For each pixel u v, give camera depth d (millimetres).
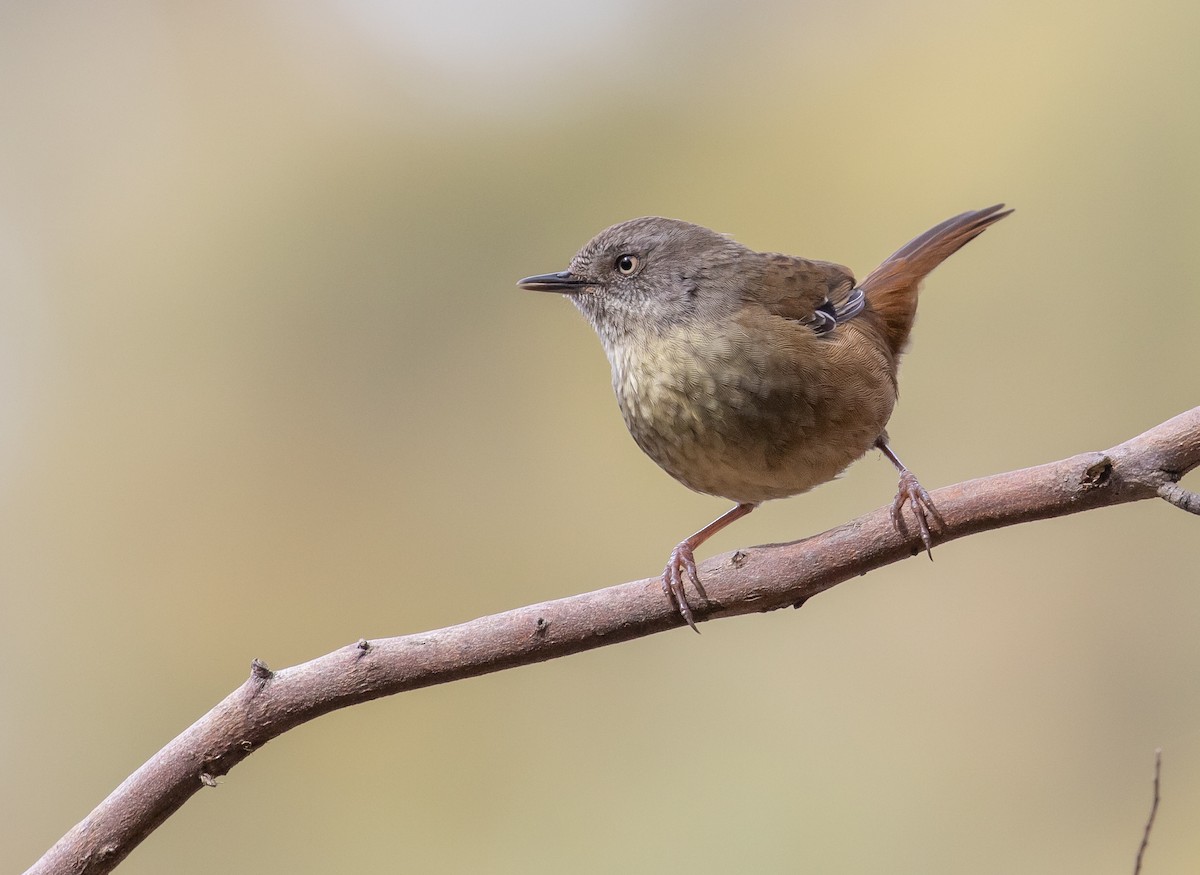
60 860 6117
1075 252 12164
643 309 8453
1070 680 11445
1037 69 12727
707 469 8258
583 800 11242
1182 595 11414
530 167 13742
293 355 13258
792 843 10844
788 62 13898
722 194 13406
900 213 12781
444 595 12453
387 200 13625
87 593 12562
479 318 13312
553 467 12805
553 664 11852
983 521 6496
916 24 13547
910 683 11680
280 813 11445
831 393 7965
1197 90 11930
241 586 12555
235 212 13680
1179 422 6207
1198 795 10773
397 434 13047
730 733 11508
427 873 11125
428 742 11617
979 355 12297
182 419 13117
